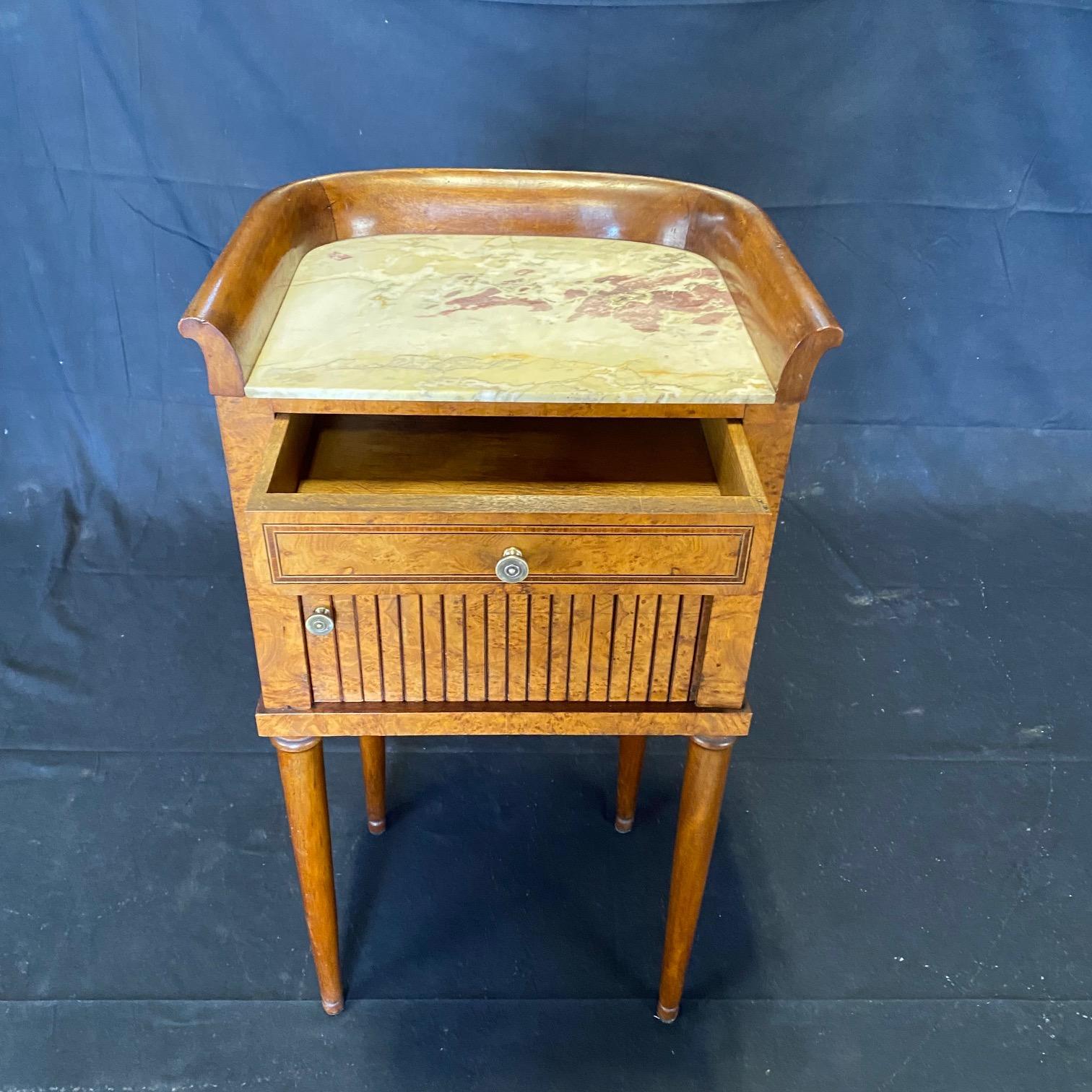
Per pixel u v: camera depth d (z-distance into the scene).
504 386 0.81
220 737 1.49
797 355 0.79
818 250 1.76
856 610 1.75
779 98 1.60
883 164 1.68
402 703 0.93
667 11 1.52
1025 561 1.86
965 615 1.75
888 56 1.58
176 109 1.58
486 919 1.26
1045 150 1.68
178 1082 1.07
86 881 1.27
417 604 0.85
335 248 1.12
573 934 1.24
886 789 1.44
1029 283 1.80
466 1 1.50
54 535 1.80
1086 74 1.61
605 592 0.82
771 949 1.22
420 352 0.87
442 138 1.63
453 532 0.78
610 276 1.06
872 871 1.32
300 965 1.19
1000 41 1.58
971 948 1.23
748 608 0.85
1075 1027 1.14
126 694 1.54
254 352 0.85
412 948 1.22
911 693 1.60
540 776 1.47
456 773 1.47
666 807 1.42
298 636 0.87
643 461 0.96
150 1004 1.14
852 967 1.21
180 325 0.77
